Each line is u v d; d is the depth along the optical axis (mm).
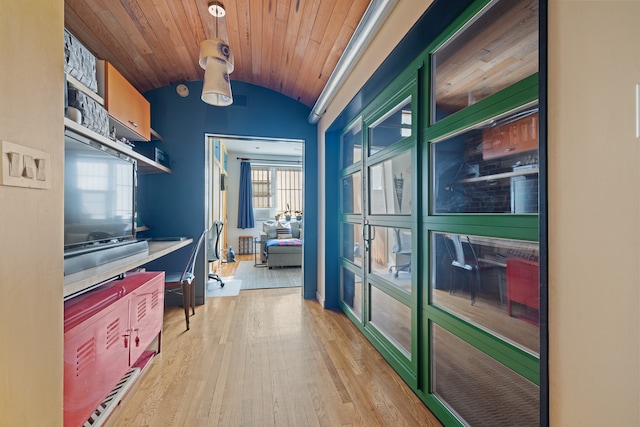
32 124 768
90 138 1799
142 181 3637
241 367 2127
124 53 2857
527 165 1166
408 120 2041
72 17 2326
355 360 2244
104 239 1911
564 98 855
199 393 1813
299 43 2697
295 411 1652
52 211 854
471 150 1484
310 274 3961
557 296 878
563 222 859
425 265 1781
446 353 1642
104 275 1479
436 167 1738
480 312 1406
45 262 823
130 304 1822
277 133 3938
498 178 1315
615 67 724
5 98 674
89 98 1896
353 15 2117
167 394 1803
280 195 8383
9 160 682
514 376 1233
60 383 892
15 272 709
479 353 1419
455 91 1595
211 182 4297
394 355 2121
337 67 2445
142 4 2297
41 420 805
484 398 1376
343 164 3516
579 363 814
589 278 787
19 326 723
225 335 2703
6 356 680
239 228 7859
